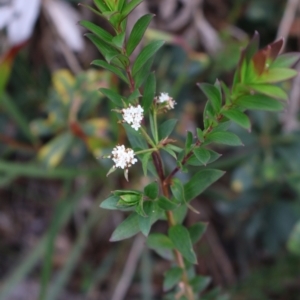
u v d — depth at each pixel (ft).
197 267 1.90
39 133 1.65
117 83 1.59
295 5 1.67
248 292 1.74
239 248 1.92
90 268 1.97
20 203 2.08
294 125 1.66
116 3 0.76
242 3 1.80
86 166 1.85
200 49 1.84
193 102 1.83
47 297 1.70
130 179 1.76
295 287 1.79
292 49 1.87
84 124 1.62
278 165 1.61
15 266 1.98
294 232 1.52
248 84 0.76
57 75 1.65
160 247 1.00
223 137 0.79
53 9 1.68
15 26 1.52
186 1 1.76
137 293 1.93
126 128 0.86
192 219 1.91
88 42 1.86
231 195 1.78
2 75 1.49
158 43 0.80
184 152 0.82
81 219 1.97
